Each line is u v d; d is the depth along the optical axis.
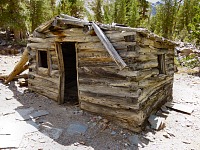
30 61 8.38
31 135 5.08
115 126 5.69
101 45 5.84
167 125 6.29
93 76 6.16
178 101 8.77
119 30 5.33
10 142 4.68
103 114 6.05
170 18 29.61
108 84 5.82
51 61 7.46
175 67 15.91
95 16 30.66
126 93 5.44
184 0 32.72
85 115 6.30
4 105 6.87
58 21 6.28
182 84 12.17
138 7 31.53
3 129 5.21
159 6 31.42
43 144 4.77
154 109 6.94
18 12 17.80
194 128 6.22
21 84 9.08
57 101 7.37
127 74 5.34
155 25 34.47
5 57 14.27
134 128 5.44
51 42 7.23
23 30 19.47
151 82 6.42
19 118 5.93
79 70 6.50
